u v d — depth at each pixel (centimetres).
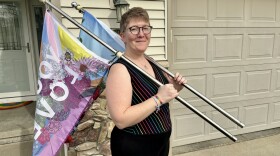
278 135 385
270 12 369
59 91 188
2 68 414
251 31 362
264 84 388
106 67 189
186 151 337
